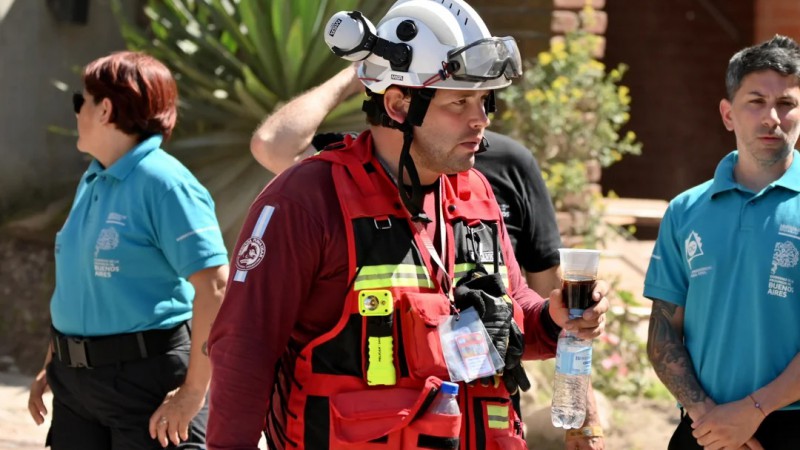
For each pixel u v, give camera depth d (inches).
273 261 205.5
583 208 602.2
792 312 267.1
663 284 289.6
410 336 205.6
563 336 220.7
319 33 616.4
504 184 291.4
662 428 499.2
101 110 289.0
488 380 212.4
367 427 202.8
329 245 207.3
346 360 206.7
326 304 208.8
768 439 269.4
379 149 216.5
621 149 629.9
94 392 285.1
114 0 671.1
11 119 713.6
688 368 280.7
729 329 273.1
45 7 729.6
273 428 218.4
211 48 638.5
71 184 728.3
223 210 610.9
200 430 289.7
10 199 713.0
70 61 748.6
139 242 283.0
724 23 914.1
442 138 208.8
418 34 207.5
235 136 625.3
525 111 604.7
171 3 652.1
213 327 208.4
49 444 300.8
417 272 209.8
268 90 629.0
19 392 532.1
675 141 919.7
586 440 259.9
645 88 920.3
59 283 292.7
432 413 201.9
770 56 273.1
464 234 219.3
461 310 211.6
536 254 297.9
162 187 283.1
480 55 203.9
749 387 270.7
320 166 212.7
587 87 612.7
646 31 919.0
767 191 273.4
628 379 542.0
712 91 918.4
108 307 283.0
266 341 204.5
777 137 273.1
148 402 285.3
